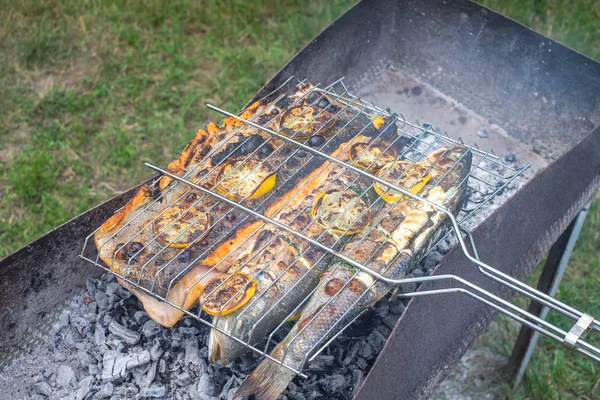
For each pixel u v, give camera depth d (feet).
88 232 3.65
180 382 3.48
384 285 3.34
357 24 4.47
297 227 3.47
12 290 3.48
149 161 5.45
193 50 6.20
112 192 5.29
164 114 5.69
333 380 3.45
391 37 4.68
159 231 3.46
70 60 5.98
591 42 6.20
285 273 3.35
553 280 4.27
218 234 3.49
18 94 5.71
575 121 4.30
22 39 6.02
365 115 3.94
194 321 3.64
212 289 3.29
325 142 3.81
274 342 3.46
